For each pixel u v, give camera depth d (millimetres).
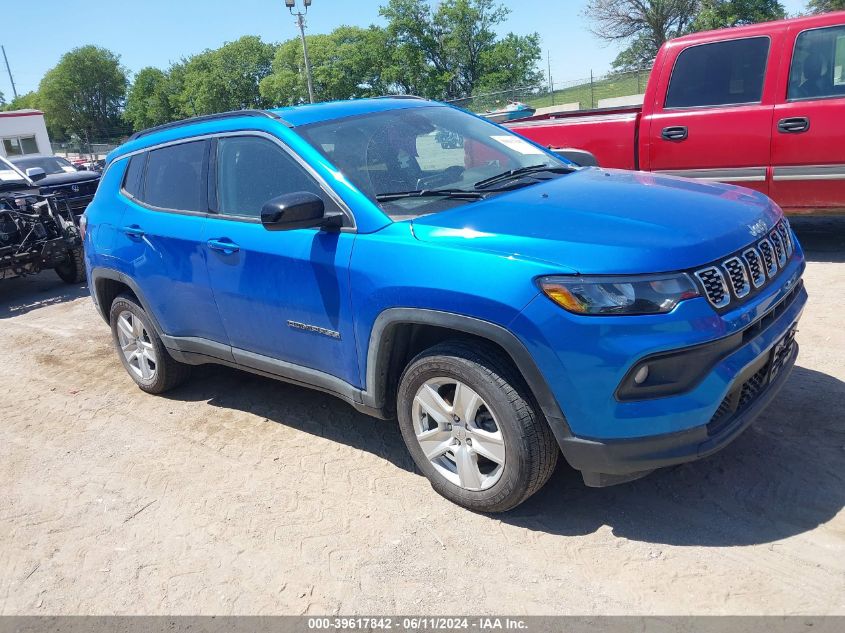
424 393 3227
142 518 3549
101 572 3176
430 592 2793
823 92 5820
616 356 2605
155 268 4379
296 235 3514
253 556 3148
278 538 3250
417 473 3652
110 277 4820
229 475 3859
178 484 3828
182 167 4293
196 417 4641
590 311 2621
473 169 3809
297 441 4156
